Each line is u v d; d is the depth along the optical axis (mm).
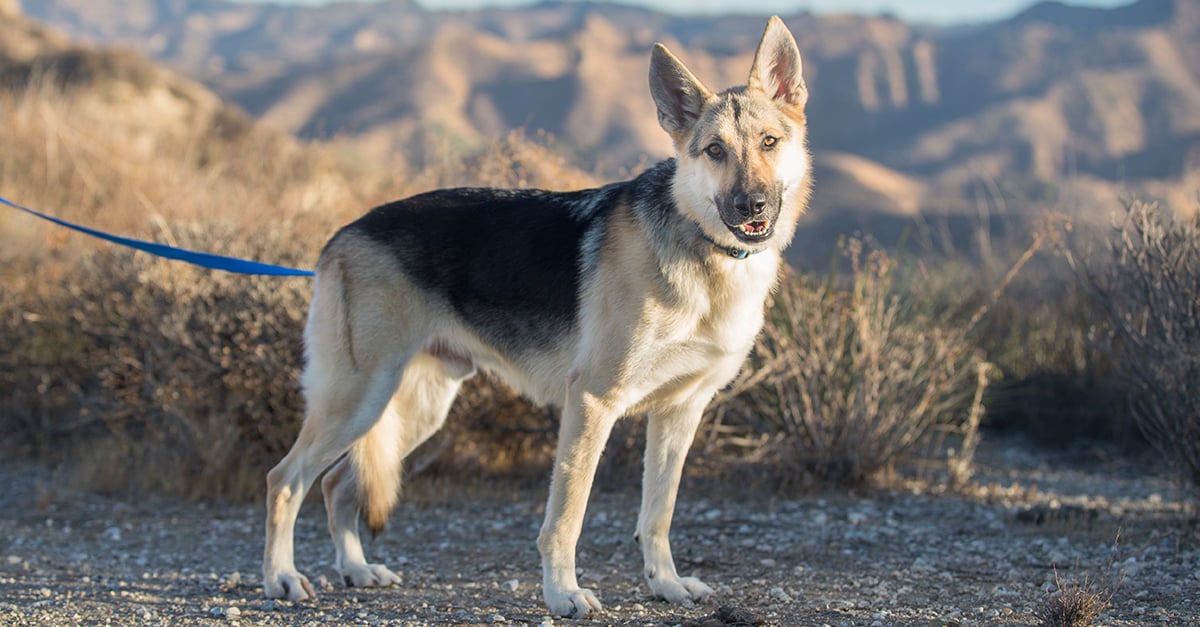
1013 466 8492
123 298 7969
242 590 5301
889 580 5387
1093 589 4785
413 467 7660
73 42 27250
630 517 6875
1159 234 6449
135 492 7492
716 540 6266
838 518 6754
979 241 12008
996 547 5996
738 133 4766
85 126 14086
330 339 5355
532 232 5238
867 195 56969
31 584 5312
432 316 5406
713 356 4910
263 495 7379
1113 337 7879
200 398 7664
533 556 6055
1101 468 8430
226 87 113500
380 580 5422
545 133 8680
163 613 4820
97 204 11875
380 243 5379
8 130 13180
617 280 4828
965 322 9344
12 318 8680
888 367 7625
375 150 14453
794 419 7684
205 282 7719
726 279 4812
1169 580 5191
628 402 4883
